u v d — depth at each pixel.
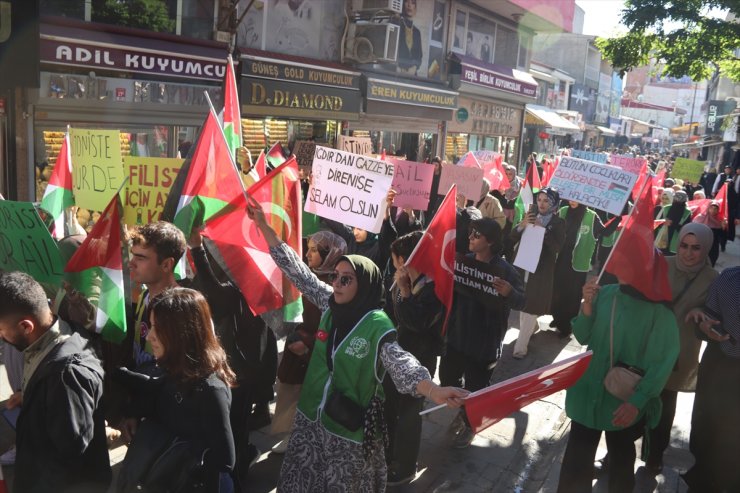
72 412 2.60
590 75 45.16
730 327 3.95
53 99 8.33
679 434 5.58
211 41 10.30
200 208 4.14
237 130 5.30
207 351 2.72
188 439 2.68
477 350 4.85
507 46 21.80
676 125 91.38
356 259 3.14
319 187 5.61
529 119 26.34
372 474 3.22
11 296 2.62
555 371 2.95
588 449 3.81
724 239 16.69
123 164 4.66
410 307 4.17
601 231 7.86
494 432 5.39
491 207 8.27
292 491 3.23
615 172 6.99
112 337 3.56
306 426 3.25
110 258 3.55
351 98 13.44
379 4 13.24
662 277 3.62
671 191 10.97
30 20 7.55
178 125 10.00
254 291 4.05
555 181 7.25
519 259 6.97
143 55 9.09
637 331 3.64
